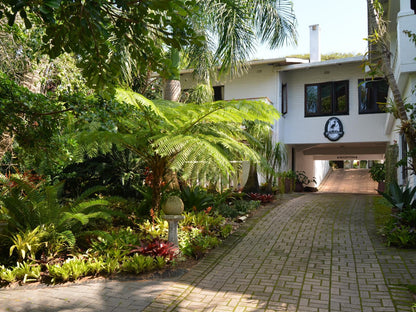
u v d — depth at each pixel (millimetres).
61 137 4492
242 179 12172
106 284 4164
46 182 7250
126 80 7770
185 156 4953
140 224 6449
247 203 9305
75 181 9117
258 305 3549
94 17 2191
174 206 5266
